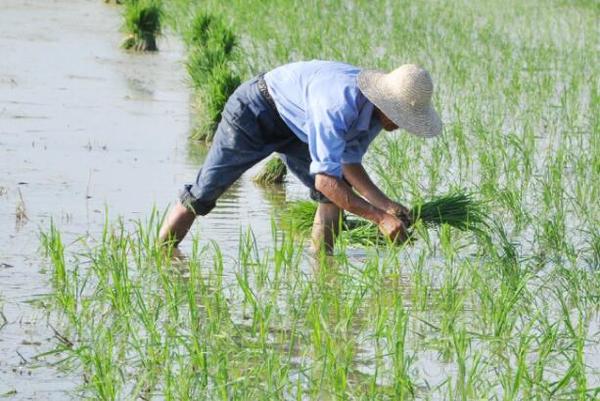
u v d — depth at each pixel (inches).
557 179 792.3
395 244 596.1
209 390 435.5
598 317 560.1
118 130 942.4
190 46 1352.1
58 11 1699.1
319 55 1325.0
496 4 1971.0
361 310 546.9
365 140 588.7
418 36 1514.5
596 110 1077.1
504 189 773.9
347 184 616.7
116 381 438.6
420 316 542.6
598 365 497.4
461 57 1333.7
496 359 492.7
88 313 506.6
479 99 1141.7
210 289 561.3
